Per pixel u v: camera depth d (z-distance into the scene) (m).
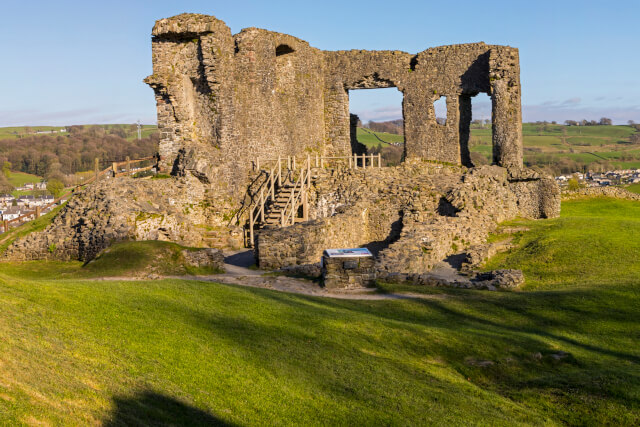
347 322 13.29
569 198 43.50
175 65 33.47
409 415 9.22
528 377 11.66
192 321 11.71
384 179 33.56
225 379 9.27
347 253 18.41
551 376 11.53
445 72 41.12
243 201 34.44
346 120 43.28
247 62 34.59
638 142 158.50
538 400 10.64
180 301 13.08
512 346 12.78
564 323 14.48
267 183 34.34
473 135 163.12
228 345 10.74
